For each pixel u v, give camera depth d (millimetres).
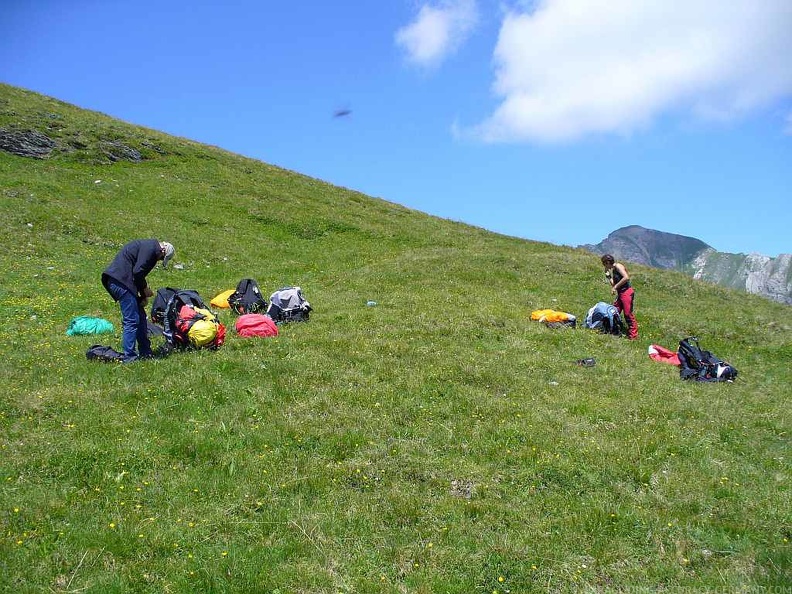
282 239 32031
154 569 6312
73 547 6535
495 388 12203
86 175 34344
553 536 7160
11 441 8719
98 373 11516
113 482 7863
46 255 23109
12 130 35531
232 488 7863
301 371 12109
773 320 22375
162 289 15930
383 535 7070
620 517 7559
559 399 11773
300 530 7047
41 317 16297
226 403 10555
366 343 14219
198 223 31531
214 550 6641
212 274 24188
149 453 8602
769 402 12922
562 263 27609
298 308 16500
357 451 9047
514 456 9055
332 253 30078
